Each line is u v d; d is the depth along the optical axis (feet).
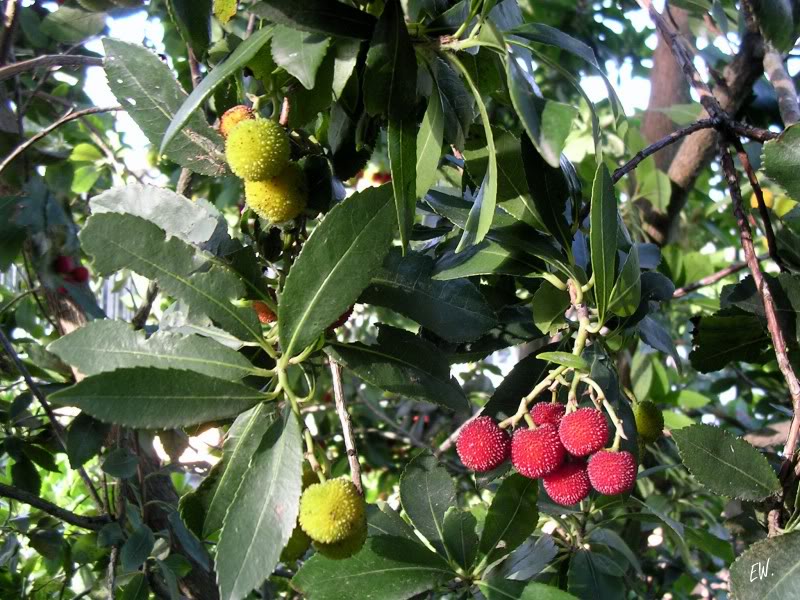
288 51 1.23
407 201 1.25
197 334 1.31
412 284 1.43
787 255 1.70
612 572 1.72
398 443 3.59
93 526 2.08
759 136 1.56
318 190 1.38
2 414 2.23
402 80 1.24
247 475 1.22
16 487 2.11
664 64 3.01
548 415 1.41
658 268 2.37
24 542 2.67
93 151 2.83
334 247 1.24
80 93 2.71
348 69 1.27
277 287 1.43
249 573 1.18
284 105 1.37
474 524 1.46
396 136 1.24
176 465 2.15
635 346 2.75
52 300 2.26
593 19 3.35
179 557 2.10
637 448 1.53
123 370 1.16
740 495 1.31
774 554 1.26
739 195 1.55
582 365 1.29
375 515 1.53
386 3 1.23
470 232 1.34
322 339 1.33
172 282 1.28
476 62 1.44
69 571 2.31
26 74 2.65
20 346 2.71
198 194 3.17
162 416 1.18
